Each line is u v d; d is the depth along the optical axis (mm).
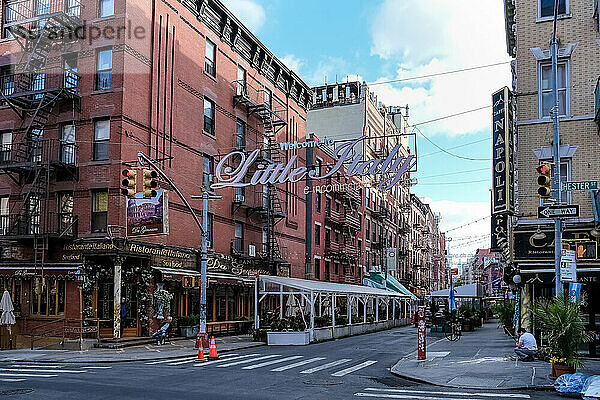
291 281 32688
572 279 15859
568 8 21297
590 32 20875
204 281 23766
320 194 47469
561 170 20906
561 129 20906
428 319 44656
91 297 25391
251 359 20688
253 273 32094
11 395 12164
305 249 44250
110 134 25719
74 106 26359
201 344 20375
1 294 26609
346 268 52656
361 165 23531
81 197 25875
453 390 13844
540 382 14367
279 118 38188
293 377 15883
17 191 27078
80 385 13680
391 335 36312
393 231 68562
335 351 24438
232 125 34938
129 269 25781
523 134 21406
